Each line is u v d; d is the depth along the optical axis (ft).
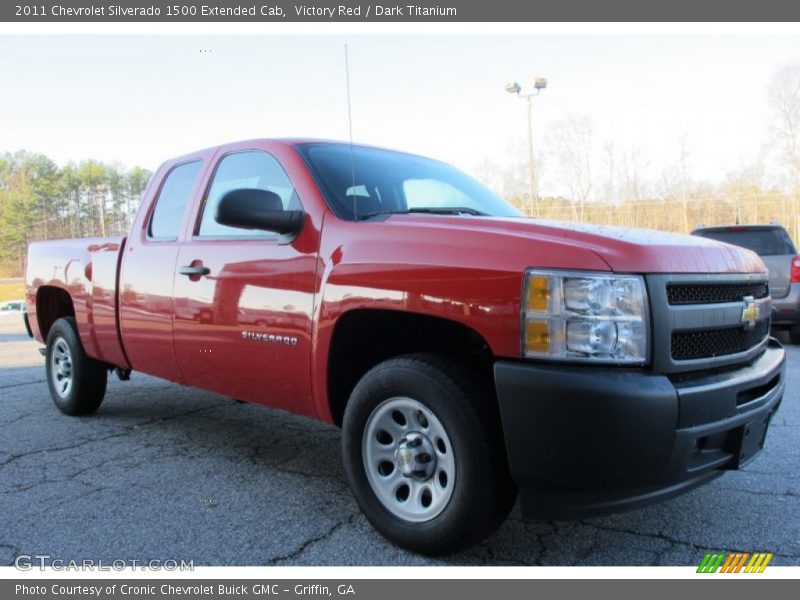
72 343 16.21
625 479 7.33
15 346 35.81
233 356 11.27
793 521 9.95
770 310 10.68
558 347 7.46
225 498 11.07
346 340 9.75
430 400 8.35
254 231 11.30
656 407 7.20
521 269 7.73
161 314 12.88
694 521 10.01
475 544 8.50
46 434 15.16
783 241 29.07
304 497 11.14
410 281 8.55
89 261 15.30
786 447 13.61
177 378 13.07
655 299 7.56
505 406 7.66
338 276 9.40
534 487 7.73
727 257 9.09
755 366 9.09
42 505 10.70
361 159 12.00
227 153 12.68
